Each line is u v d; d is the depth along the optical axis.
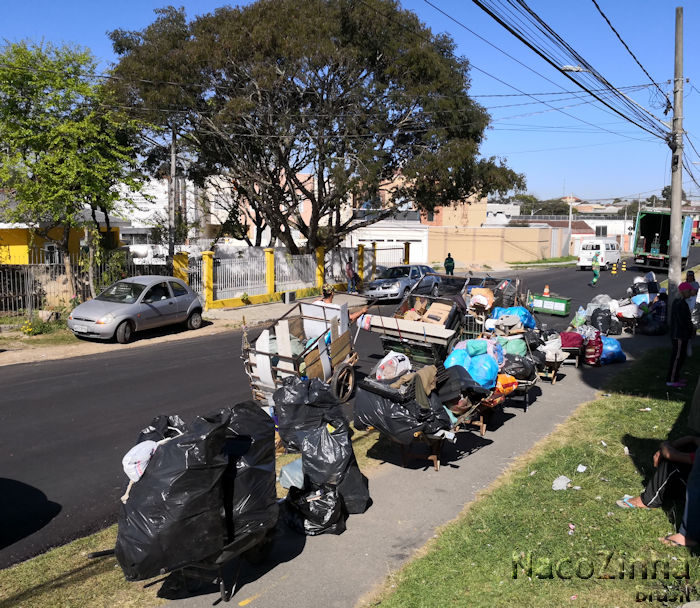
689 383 9.42
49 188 15.23
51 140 15.70
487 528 4.81
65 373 10.77
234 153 23.17
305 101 22.05
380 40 21.00
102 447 7.02
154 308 14.69
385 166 23.39
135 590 4.11
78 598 4.00
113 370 11.02
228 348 13.39
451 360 7.52
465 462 6.44
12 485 5.99
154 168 25.58
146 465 3.64
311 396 5.48
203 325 16.72
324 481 5.04
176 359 12.09
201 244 30.22
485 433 7.38
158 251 23.38
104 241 20.05
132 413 8.30
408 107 21.50
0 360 11.87
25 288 15.74
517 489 5.59
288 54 19.36
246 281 21.09
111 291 14.87
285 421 5.49
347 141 21.52
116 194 16.81
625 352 12.34
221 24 20.42
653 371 10.37
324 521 4.81
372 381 6.15
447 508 5.32
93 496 5.77
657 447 6.54
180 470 3.50
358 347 13.09
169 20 21.27
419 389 5.91
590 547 4.43
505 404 8.66
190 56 19.75
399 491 5.69
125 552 3.52
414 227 44.03
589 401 8.73
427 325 9.55
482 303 10.72
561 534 4.65
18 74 15.53
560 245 57.72
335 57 19.58
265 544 4.36
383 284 21.95
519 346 9.17
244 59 20.08
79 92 16.28
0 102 15.84
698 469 4.36
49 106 15.95
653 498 5.00
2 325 14.77
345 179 20.23
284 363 7.70
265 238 38.56
